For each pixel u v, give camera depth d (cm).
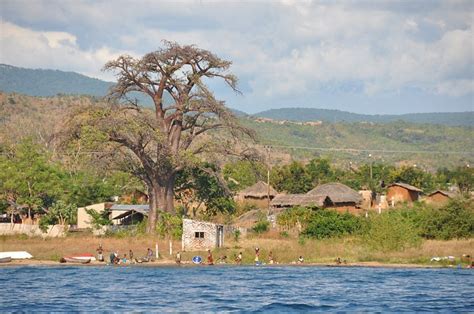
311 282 16838
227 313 12481
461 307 13238
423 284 16538
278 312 12631
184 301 13750
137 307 12988
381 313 12575
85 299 13900
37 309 12669
